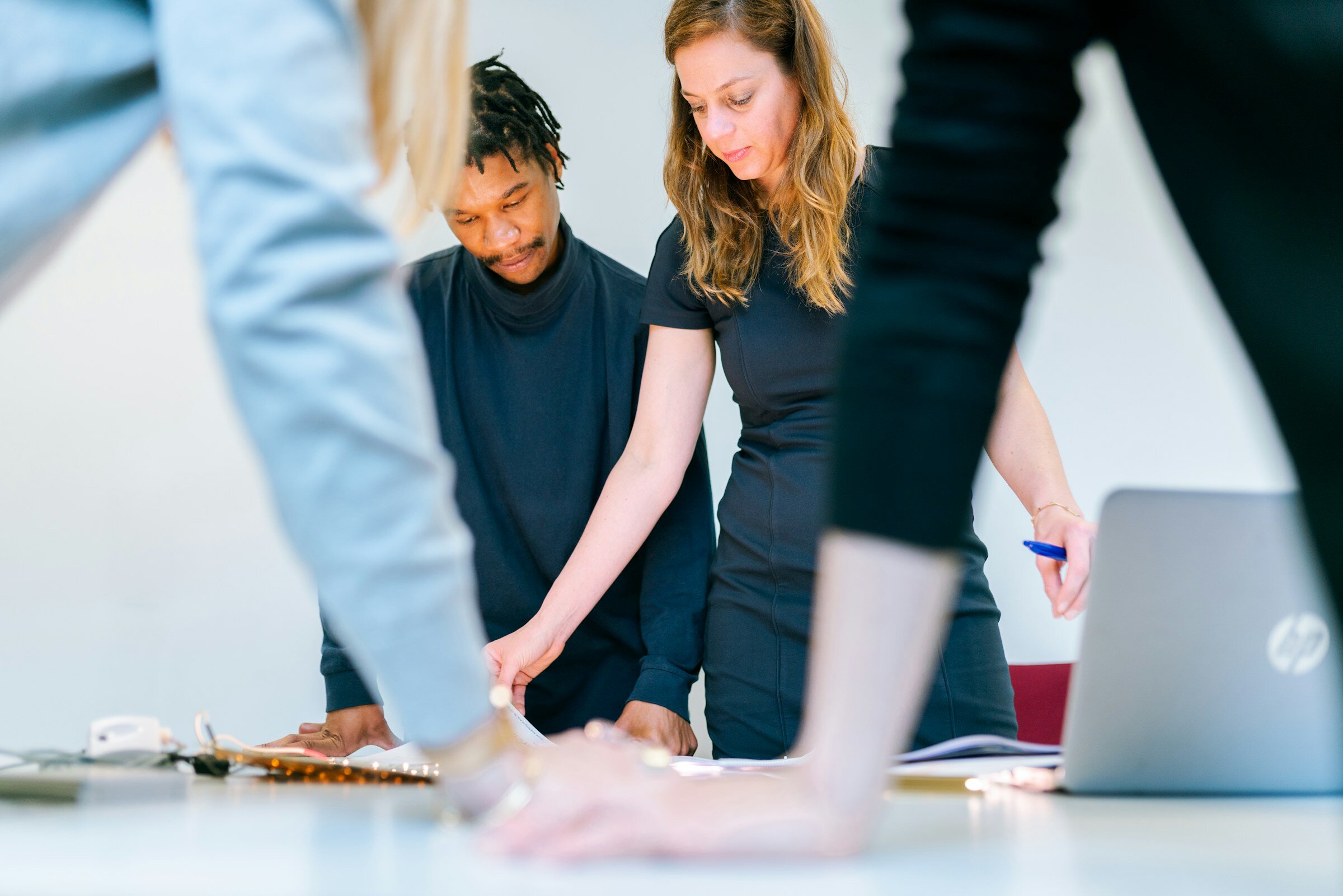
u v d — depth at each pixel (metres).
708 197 1.55
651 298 1.64
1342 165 0.36
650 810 0.47
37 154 0.51
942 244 0.45
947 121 0.45
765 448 1.56
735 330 1.54
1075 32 0.44
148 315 2.38
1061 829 0.59
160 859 0.47
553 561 1.74
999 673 1.45
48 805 0.68
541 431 1.73
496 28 2.49
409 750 1.04
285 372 0.47
